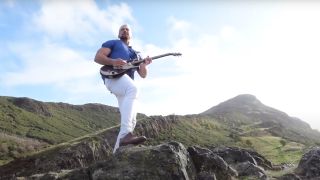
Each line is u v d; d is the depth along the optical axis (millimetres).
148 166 2631
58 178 2742
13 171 17281
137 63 2814
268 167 4762
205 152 3125
